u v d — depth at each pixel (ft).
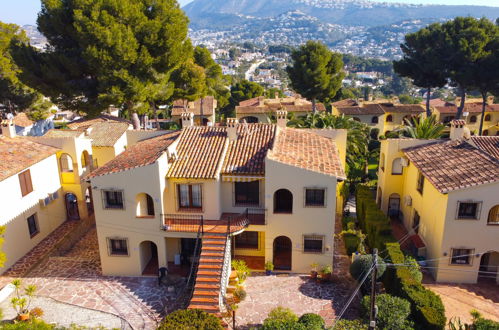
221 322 69.21
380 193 125.18
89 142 119.85
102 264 89.86
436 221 89.40
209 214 88.12
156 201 83.82
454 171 88.63
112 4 129.70
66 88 134.31
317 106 260.42
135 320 74.64
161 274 86.12
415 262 84.02
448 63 207.00
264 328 64.75
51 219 111.65
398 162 115.24
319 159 88.02
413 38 217.56
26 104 201.98
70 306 79.05
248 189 90.74
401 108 252.21
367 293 80.94
